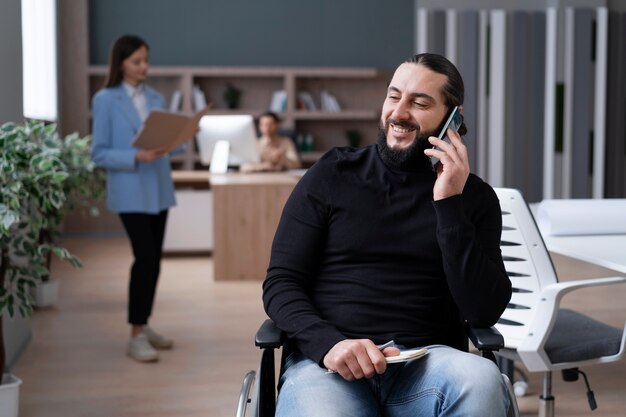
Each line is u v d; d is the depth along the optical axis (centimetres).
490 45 1052
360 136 1189
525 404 439
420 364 247
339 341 245
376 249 266
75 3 1095
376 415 245
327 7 1173
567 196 1060
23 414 431
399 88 264
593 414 427
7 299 405
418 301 264
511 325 356
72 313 659
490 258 268
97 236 1104
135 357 531
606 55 1054
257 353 545
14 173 393
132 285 534
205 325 620
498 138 1054
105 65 1131
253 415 246
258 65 1169
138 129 534
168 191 548
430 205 268
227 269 798
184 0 1149
